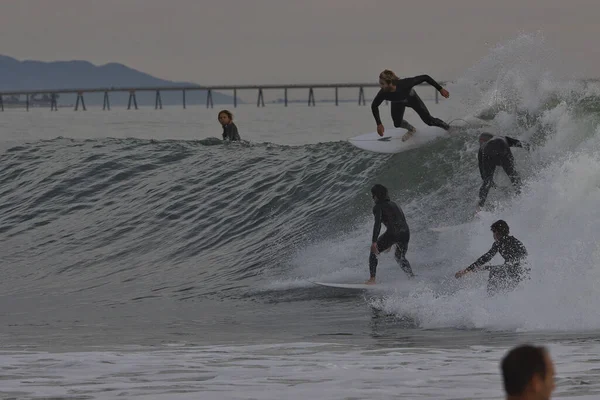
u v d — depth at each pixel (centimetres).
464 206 5659
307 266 5425
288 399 1969
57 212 7806
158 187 7775
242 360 2744
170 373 2441
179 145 8881
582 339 3155
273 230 6347
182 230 6788
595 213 4553
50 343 3562
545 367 1134
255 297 4931
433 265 4912
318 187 6794
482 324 3722
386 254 5212
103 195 7981
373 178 6525
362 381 2225
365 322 4016
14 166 9169
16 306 5200
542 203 4822
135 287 5562
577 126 5978
